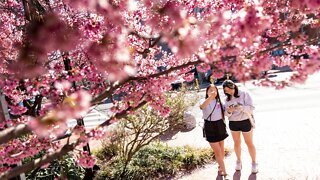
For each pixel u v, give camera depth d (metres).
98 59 2.82
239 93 6.71
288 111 12.01
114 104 4.29
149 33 3.54
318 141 8.39
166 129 8.89
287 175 6.80
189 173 7.73
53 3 5.04
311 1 2.26
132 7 2.84
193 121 11.45
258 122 11.02
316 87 15.70
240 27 2.19
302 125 9.95
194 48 2.17
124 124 8.08
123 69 2.84
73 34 2.92
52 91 3.88
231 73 2.78
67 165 7.52
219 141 6.83
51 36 2.85
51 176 7.17
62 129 2.44
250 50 2.91
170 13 2.28
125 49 2.85
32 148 4.00
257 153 8.16
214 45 2.32
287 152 7.96
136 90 4.21
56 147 4.12
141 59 4.32
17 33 5.49
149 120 7.98
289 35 3.32
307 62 2.85
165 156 8.33
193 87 12.30
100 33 3.30
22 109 4.62
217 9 3.68
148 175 7.75
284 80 2.97
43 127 2.06
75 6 2.50
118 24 2.81
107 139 8.73
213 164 8.03
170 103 8.91
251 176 6.98
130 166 7.97
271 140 8.95
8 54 4.09
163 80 4.25
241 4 3.04
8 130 2.50
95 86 4.21
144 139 8.16
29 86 4.14
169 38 2.16
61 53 4.77
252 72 2.69
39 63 3.19
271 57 3.12
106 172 7.84
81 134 3.38
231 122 6.86
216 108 6.76
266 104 13.67
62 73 4.49
